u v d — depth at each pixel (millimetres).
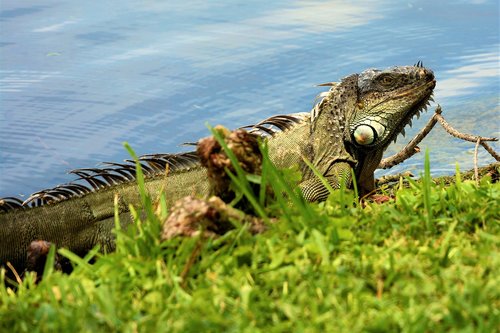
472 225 7223
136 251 7016
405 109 11984
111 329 5988
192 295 6375
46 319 6105
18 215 10766
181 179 11492
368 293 6117
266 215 7258
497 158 11930
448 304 5836
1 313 6367
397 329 5680
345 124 12102
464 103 19141
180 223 6980
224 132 7320
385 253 6652
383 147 12227
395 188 10586
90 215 11086
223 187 7336
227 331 5738
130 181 11391
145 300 6285
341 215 7430
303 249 6625
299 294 6094
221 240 6836
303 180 11914
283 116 12320
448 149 16516
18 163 17453
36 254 8891
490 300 5934
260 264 6680
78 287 6582
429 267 6434
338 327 5680
